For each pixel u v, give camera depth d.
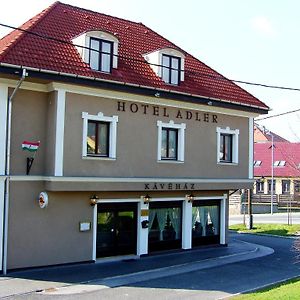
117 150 18.94
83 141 17.92
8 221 16.70
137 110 19.62
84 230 18.47
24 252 17.03
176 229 21.94
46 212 17.56
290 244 25.31
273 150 56.47
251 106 23.28
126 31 23.22
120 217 19.94
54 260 17.72
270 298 12.73
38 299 13.53
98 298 13.73
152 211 21.08
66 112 17.50
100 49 18.77
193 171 21.52
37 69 16.31
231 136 23.42
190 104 21.30
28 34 18.17
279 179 57.72
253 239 27.58
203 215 23.12
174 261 19.55
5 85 16.69
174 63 21.19
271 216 45.94
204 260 19.95
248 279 16.38
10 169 16.86
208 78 23.30
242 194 49.84
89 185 17.98
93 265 18.38
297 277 16.70
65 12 21.61
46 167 17.62
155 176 20.14
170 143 21.02
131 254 20.27
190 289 14.90
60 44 18.64
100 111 18.45
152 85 19.58
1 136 16.55
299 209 53.88
